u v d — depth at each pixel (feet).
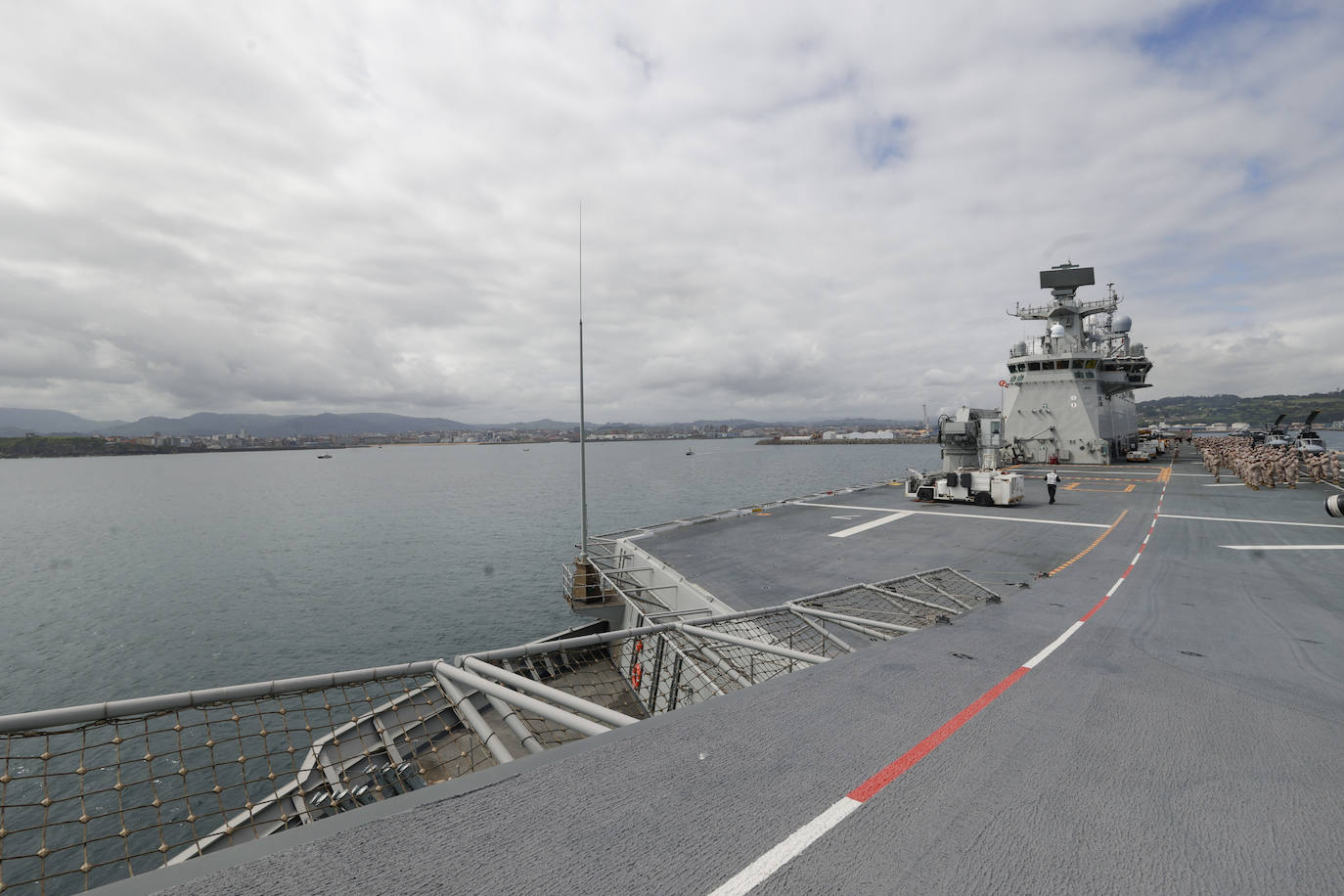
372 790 20.10
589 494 285.23
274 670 82.84
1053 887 11.81
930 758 17.07
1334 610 36.86
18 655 89.76
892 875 11.98
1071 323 153.58
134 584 132.36
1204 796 15.51
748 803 14.38
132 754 59.06
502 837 12.63
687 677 35.24
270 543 180.65
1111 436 168.25
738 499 252.62
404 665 18.03
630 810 13.88
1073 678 24.17
